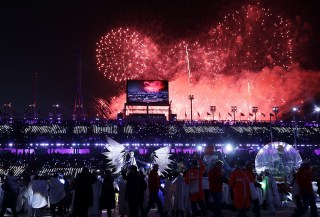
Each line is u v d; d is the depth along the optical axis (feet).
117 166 82.94
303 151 295.28
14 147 270.46
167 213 77.77
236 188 53.36
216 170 59.11
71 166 220.23
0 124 299.99
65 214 90.43
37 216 83.71
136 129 305.53
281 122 334.65
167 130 306.76
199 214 67.41
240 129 316.81
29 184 85.76
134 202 63.00
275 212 77.41
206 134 303.48
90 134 291.38
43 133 288.51
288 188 89.76
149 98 325.01
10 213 91.61
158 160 83.10
